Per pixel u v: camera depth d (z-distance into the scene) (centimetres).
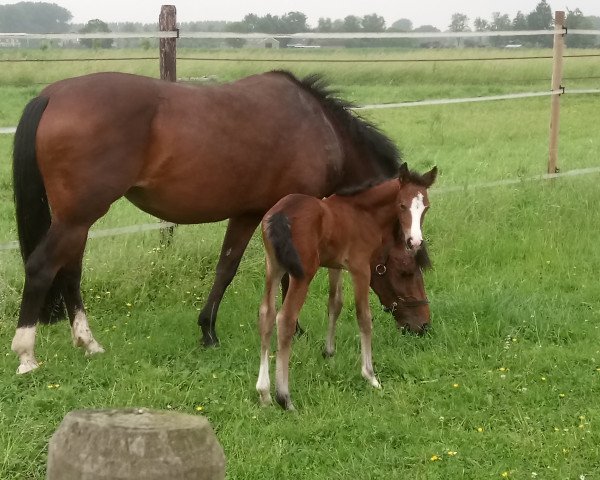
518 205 985
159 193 680
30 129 650
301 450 592
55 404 625
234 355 698
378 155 745
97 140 648
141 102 660
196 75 2105
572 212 968
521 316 747
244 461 577
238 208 704
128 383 650
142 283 799
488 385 654
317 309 783
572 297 802
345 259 655
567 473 569
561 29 1011
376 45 4022
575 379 664
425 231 913
